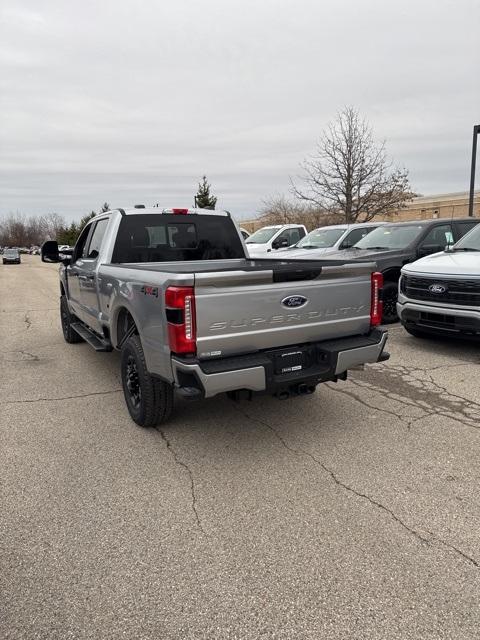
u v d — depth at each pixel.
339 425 4.27
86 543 2.71
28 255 87.19
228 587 2.36
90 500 3.14
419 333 7.32
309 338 3.84
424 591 2.30
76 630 2.12
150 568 2.50
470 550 2.59
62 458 3.75
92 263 5.55
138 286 3.84
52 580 2.42
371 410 4.59
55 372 6.21
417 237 8.61
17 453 3.85
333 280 3.88
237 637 2.07
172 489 3.26
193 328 3.28
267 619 2.16
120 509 3.04
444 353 6.49
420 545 2.63
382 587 2.33
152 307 3.57
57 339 8.38
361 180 23.48
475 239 7.17
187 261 5.58
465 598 2.25
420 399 4.84
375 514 2.93
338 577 2.40
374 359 4.03
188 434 4.15
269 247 14.68
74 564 2.54
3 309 12.54
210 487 3.28
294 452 3.77
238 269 3.48
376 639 2.04
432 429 4.13
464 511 2.94
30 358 6.98
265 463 3.60
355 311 4.05
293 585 2.36
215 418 4.49
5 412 4.77
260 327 3.54
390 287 8.27
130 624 2.15
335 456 3.69
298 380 3.65
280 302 3.60
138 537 2.76
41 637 2.08
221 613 2.20
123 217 5.31
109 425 4.39
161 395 4.03
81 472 3.52
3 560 2.58
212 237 5.82
